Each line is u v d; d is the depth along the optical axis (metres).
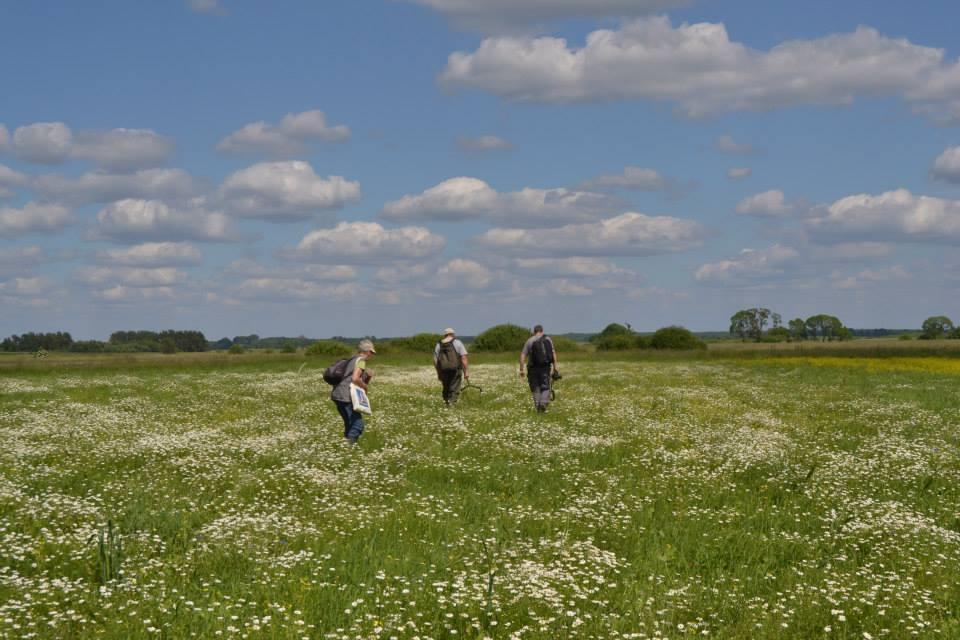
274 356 54.59
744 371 41.53
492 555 7.55
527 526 8.93
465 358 21.05
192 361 50.00
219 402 23.03
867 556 7.95
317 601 6.14
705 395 25.67
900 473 12.13
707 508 9.91
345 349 71.56
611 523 9.00
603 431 16.78
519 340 76.50
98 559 7.12
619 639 5.65
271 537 8.05
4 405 21.53
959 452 14.34
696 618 6.16
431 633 5.68
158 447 13.56
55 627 5.53
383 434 15.80
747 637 5.77
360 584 6.43
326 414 19.52
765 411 21.27
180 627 5.60
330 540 8.12
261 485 10.80
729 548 8.12
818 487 11.07
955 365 48.41
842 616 5.87
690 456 13.55
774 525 9.24
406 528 8.64
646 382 32.28
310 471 11.34
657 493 10.74
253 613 5.95
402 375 36.91
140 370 43.50
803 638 5.83
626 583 6.84
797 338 132.75
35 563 7.03
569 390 27.75
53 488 10.63
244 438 15.22
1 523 8.32
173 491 10.42
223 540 7.87
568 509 9.59
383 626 5.66
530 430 16.38
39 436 15.45
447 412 19.31
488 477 11.75
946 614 6.33
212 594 6.30
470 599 6.19
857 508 9.72
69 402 22.58
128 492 10.16
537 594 6.18
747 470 12.47
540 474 12.12
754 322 133.62
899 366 47.19
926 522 9.14
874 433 17.25
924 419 19.12
